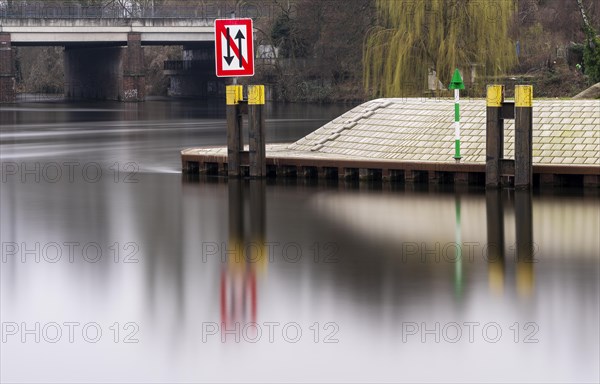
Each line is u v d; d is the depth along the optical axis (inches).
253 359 1833.2
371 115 4148.6
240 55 3693.4
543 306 2113.7
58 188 4008.4
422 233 2849.4
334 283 2313.0
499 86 3371.1
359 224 2989.7
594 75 5251.0
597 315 2046.0
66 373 1795.0
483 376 1738.4
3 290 2311.8
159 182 4055.1
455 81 3548.2
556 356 1819.6
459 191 3474.4
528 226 2906.0
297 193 3545.8
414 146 3796.8
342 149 4047.7
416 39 6053.2
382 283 2304.4
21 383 1754.4
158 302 2191.2
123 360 1845.5
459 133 3641.7
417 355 1834.4
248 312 2092.8
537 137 3580.2
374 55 6284.5
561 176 3454.7
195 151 4239.7
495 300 2158.0
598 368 1766.7
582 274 2370.8
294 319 2046.0
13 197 3782.0
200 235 2918.3
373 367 1784.0
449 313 2065.7
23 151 5556.1
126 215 3312.0
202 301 2187.5
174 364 1820.9
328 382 1726.1
